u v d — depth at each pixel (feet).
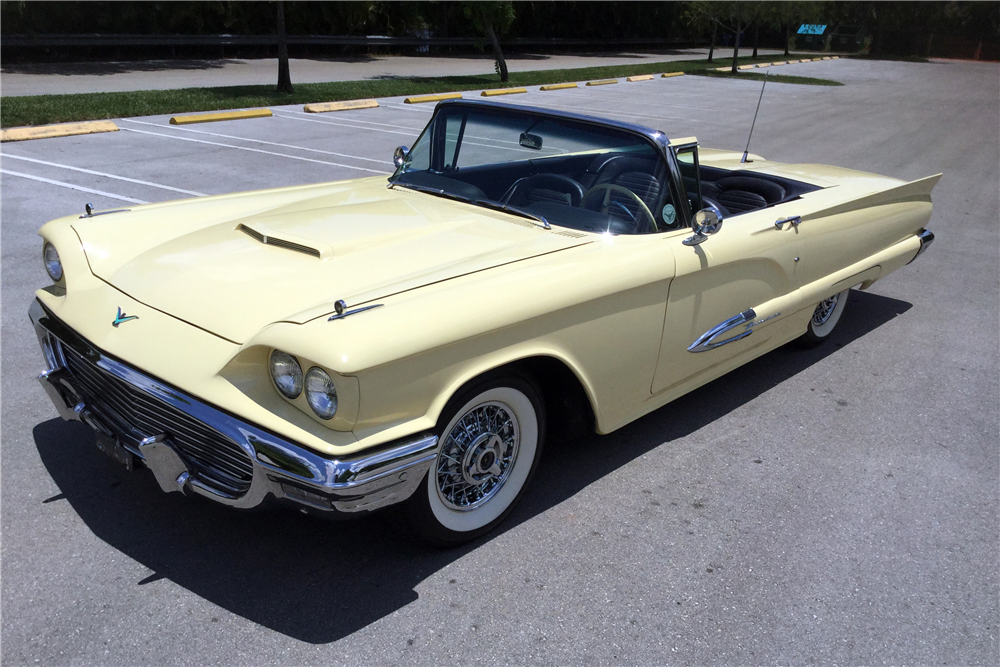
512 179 11.51
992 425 13.47
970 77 133.28
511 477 9.72
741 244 11.82
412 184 12.50
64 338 9.04
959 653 8.20
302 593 8.36
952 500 11.08
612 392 10.45
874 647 8.20
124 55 74.74
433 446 7.91
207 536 9.19
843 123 59.57
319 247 9.43
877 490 11.22
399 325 7.61
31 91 49.96
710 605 8.64
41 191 24.77
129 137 35.83
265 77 67.87
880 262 15.81
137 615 7.89
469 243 9.98
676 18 165.89
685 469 11.43
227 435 7.52
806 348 16.42
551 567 9.07
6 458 10.48
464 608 8.31
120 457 8.81
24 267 18.01
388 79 71.51
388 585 8.57
